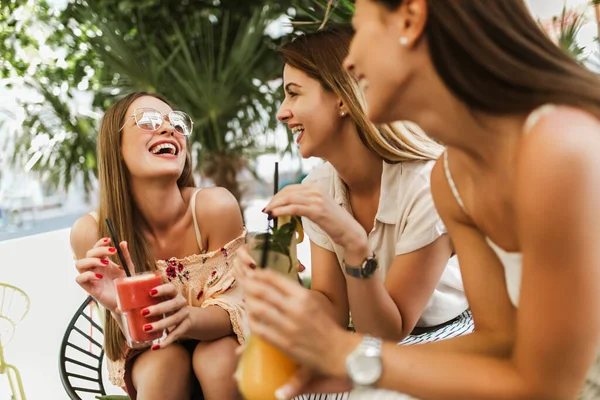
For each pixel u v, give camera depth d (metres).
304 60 1.46
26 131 4.43
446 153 1.15
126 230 1.79
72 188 4.68
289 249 1.09
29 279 3.10
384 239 1.57
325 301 1.50
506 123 0.88
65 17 4.72
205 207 1.84
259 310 0.90
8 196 4.35
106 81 4.71
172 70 4.23
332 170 1.71
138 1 4.60
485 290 1.18
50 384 2.84
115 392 2.88
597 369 0.95
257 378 1.03
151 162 1.74
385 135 1.48
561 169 0.78
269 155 4.57
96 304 2.23
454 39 0.84
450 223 1.20
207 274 1.81
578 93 0.84
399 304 1.43
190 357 1.74
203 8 4.71
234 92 4.34
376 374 0.89
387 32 0.88
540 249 0.81
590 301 0.81
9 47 4.68
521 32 0.87
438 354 0.93
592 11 2.37
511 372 0.89
